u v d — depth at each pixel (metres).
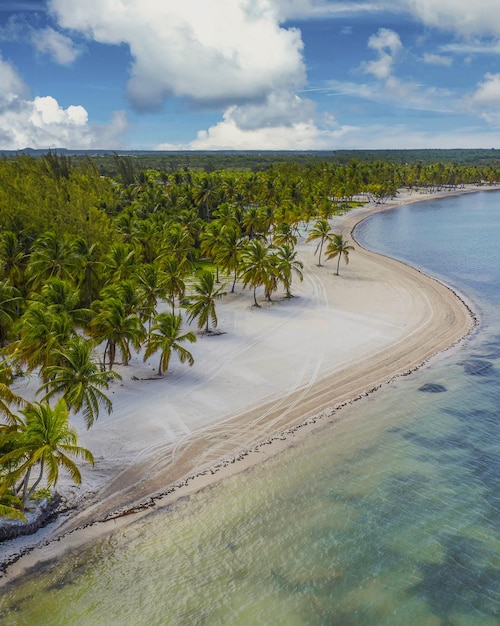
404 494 34.88
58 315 45.56
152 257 88.94
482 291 85.75
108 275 65.44
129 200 138.62
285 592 27.53
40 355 42.94
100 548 30.00
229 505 33.62
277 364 53.84
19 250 69.06
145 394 46.72
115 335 47.59
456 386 49.94
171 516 32.59
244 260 74.44
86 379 38.56
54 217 78.75
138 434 40.56
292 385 49.38
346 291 82.75
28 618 25.72
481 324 67.69
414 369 53.56
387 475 36.81
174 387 48.22
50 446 29.27
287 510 33.34
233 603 26.88
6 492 31.22
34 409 30.30
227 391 47.78
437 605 26.66
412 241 137.00
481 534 31.30
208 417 43.34
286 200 141.12
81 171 133.75
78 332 62.75
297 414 44.41
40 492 33.28
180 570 28.75
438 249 125.25
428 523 32.28
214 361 54.19
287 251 79.75
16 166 106.94
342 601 26.97
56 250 61.69
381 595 27.30
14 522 30.22
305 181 197.88
